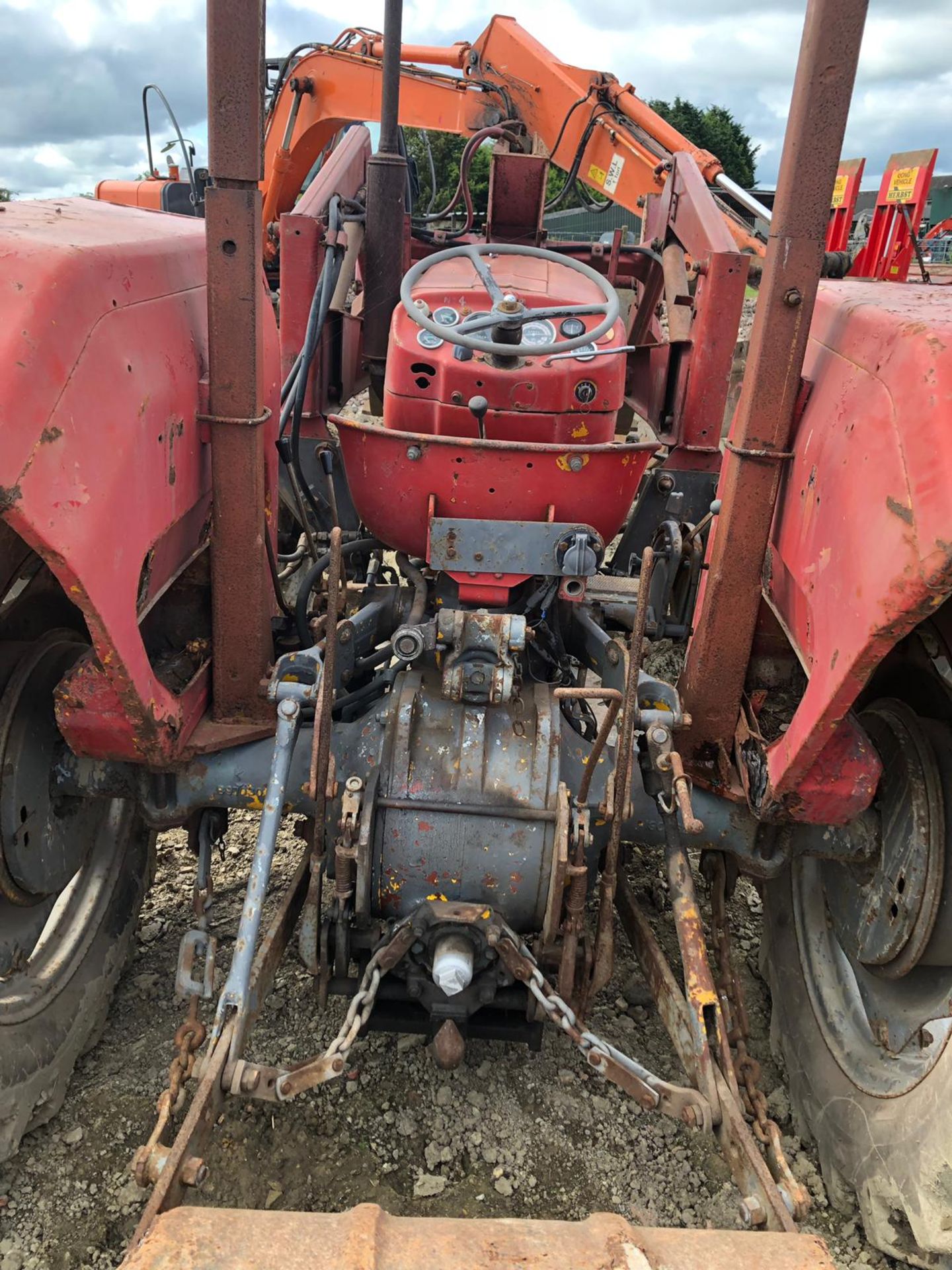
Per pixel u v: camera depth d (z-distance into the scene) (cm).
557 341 256
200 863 224
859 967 232
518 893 206
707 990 182
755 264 467
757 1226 153
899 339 161
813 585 181
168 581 206
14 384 138
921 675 219
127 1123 225
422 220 456
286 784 208
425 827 205
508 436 254
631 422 552
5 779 201
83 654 231
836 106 171
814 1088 230
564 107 548
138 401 177
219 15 175
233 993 177
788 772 185
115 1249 199
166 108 582
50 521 146
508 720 219
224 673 221
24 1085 213
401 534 253
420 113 573
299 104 597
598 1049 184
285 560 336
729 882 230
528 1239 132
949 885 193
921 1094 188
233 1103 232
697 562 293
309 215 370
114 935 256
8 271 148
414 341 256
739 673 214
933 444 140
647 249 448
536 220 366
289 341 374
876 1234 197
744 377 198
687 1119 174
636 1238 133
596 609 293
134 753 198
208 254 191
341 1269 123
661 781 216
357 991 197
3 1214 204
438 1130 229
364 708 255
